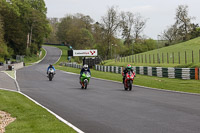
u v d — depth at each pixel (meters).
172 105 17.81
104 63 87.88
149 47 139.75
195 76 37.59
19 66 87.19
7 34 144.25
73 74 58.25
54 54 180.00
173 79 39.72
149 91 26.94
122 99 21.03
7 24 144.75
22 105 17.73
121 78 44.47
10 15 145.50
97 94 24.56
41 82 38.94
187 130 11.07
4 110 16.55
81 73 30.14
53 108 17.11
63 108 17.08
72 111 15.98
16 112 15.55
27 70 71.88
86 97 22.48
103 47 127.50
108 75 51.97
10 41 148.12
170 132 10.78
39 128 11.16
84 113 15.26
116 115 14.52
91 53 103.12
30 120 13.03
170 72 42.19
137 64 69.88
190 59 65.00
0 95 23.14
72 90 28.34
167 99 20.88
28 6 162.50
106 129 11.45
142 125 12.07
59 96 23.41
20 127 11.46
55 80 42.59
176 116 14.05
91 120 13.34
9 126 11.77
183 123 12.38
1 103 18.84
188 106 17.34
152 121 12.87
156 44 145.38
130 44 139.38
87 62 87.56
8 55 129.50
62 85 34.38
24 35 151.62
